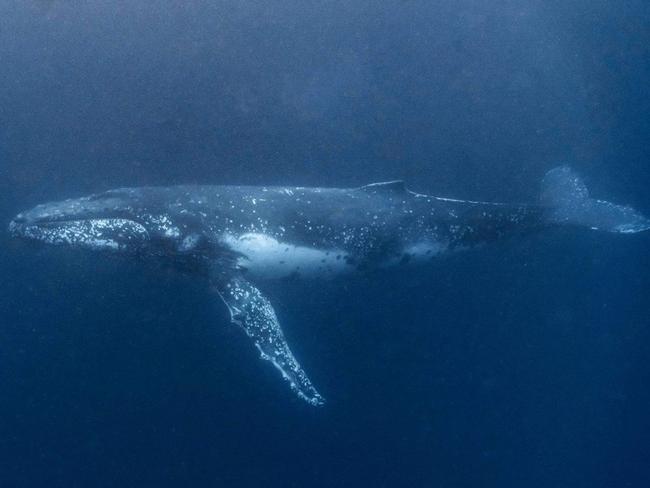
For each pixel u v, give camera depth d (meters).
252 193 11.23
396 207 12.07
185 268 11.09
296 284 12.07
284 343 9.40
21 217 9.61
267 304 10.08
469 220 12.82
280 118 17.88
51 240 9.65
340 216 11.43
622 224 14.28
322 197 11.59
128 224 10.26
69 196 17.02
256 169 17.55
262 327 9.64
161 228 10.37
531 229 13.88
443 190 18.67
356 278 12.55
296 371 8.96
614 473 18.30
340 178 18.09
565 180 15.74
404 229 12.03
